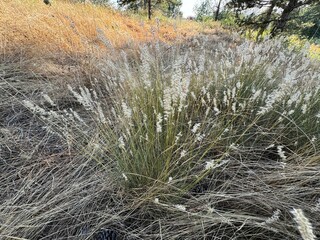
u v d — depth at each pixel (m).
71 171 1.66
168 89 1.31
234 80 2.16
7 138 1.90
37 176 1.59
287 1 6.13
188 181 1.50
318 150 1.67
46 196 1.39
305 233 0.48
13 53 3.19
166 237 1.22
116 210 1.40
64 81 2.79
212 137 1.68
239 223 1.27
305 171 1.41
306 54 2.90
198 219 1.25
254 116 1.90
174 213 1.33
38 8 4.82
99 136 1.87
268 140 1.78
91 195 1.44
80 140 1.93
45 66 3.12
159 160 1.48
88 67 3.00
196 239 1.22
